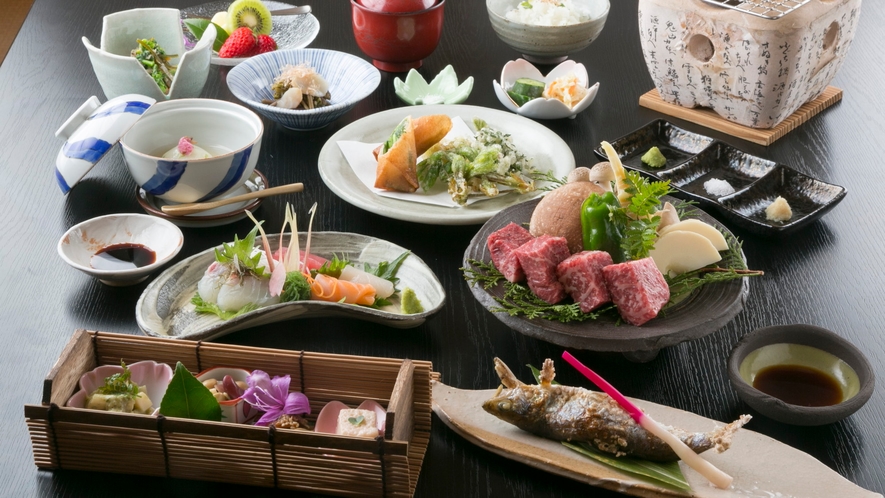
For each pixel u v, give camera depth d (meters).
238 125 1.55
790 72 1.56
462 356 1.35
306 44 1.80
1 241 1.47
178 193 1.48
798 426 1.29
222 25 1.84
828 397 1.28
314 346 1.36
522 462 1.25
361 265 1.44
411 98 1.70
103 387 1.26
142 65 1.64
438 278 1.44
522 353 1.36
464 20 1.92
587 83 1.71
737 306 1.31
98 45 1.83
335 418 1.27
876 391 1.31
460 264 1.46
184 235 1.49
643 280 1.29
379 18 1.71
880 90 1.73
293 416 1.27
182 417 1.24
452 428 1.27
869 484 1.25
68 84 1.74
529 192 1.53
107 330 1.38
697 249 1.35
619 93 1.73
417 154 1.56
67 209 1.53
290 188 1.51
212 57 1.77
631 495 1.23
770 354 1.30
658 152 1.58
